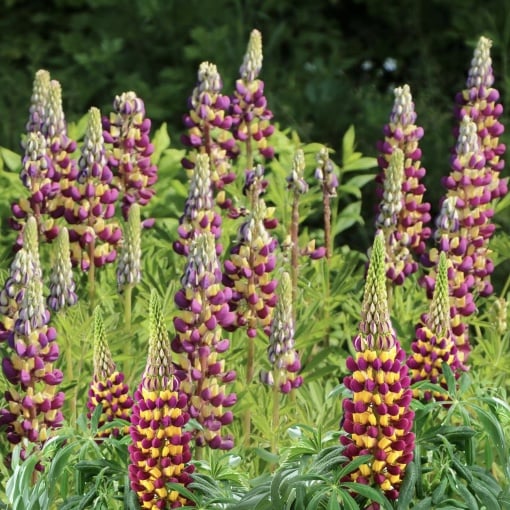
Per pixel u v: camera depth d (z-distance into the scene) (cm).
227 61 1465
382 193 768
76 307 729
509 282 825
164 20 1543
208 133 813
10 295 635
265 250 666
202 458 627
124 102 792
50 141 762
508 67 1479
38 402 628
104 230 754
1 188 914
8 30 1664
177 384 519
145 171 804
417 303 837
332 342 830
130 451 523
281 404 709
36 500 558
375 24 1662
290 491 509
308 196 891
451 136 1304
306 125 1326
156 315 513
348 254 891
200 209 718
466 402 553
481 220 754
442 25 1609
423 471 531
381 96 1509
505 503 523
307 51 1616
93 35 1606
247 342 734
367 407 508
